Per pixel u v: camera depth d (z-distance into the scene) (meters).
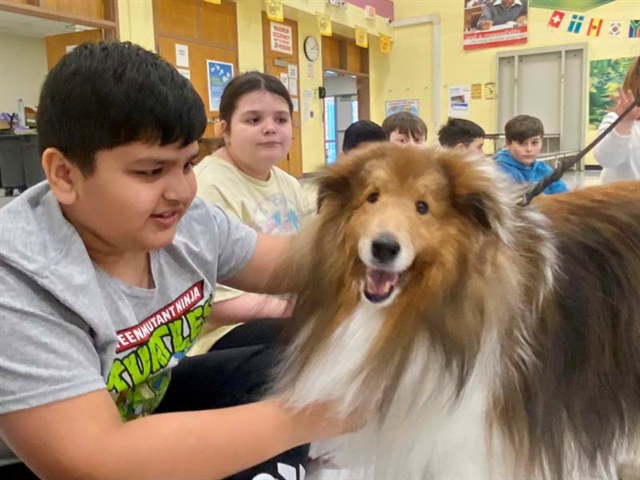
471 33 8.78
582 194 1.58
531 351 1.32
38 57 8.41
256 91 2.40
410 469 1.34
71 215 1.23
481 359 1.26
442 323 1.24
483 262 1.25
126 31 5.47
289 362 1.40
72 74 1.08
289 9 7.31
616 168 3.50
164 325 1.40
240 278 1.67
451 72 9.06
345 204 1.32
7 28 7.52
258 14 7.21
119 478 1.06
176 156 1.17
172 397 1.65
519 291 1.28
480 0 8.63
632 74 3.22
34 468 1.09
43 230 1.18
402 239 1.18
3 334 1.05
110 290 1.29
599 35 7.85
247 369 1.67
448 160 1.28
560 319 1.38
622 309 1.47
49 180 1.17
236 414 1.20
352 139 3.80
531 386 1.32
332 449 1.52
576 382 1.40
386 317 1.28
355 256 1.28
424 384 1.26
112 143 1.09
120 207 1.14
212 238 1.57
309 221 1.42
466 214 1.26
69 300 1.12
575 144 8.19
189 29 6.26
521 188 1.50
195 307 1.48
